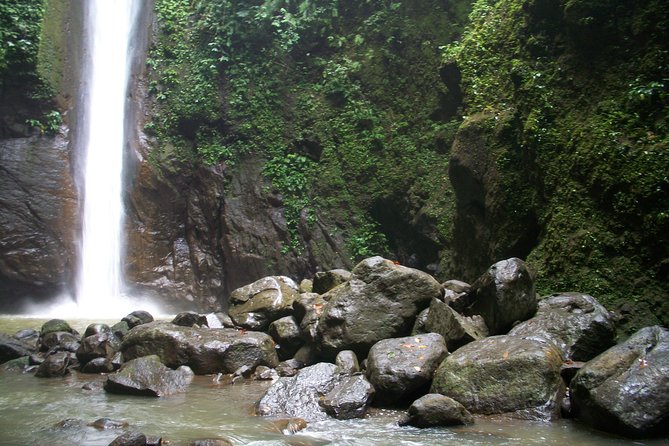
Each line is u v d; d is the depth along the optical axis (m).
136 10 17.36
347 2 16.34
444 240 12.49
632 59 8.21
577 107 8.70
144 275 15.42
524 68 9.48
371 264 7.41
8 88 15.48
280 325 8.07
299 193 14.92
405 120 14.62
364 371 6.48
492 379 5.71
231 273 14.83
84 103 16.58
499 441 4.92
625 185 7.49
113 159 16.34
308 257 14.37
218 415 5.74
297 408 5.79
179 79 16.39
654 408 4.96
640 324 6.95
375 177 14.40
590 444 4.83
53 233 15.19
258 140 15.63
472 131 10.23
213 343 7.49
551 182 8.60
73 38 16.59
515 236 9.38
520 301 6.87
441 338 6.47
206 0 17.09
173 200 15.82
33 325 11.87
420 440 4.97
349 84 15.48
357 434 5.15
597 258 7.65
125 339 7.82
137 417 5.66
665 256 7.03
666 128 7.48
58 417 5.66
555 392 5.58
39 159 15.47
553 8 9.39
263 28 16.53
